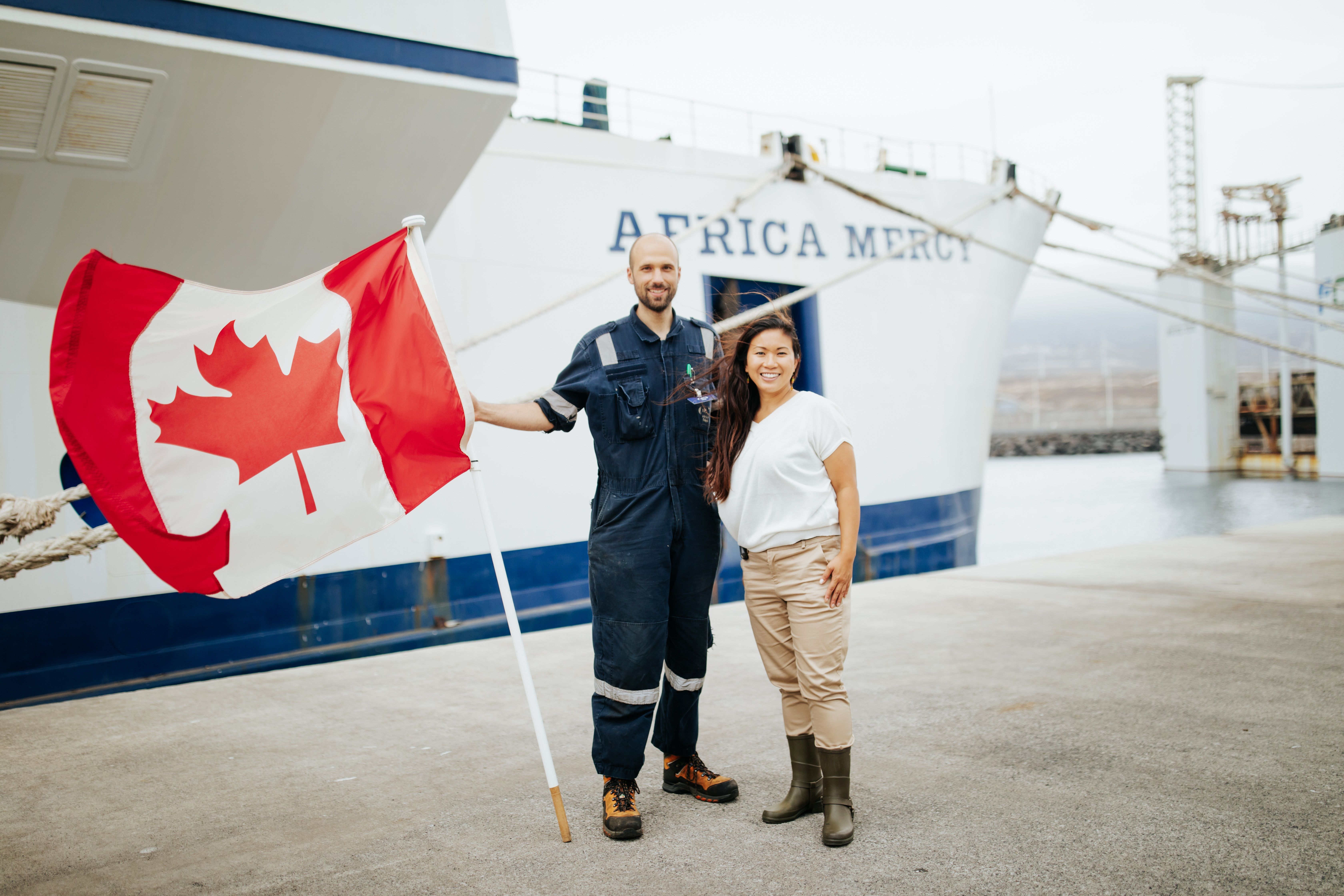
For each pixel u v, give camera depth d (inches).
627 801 99.8
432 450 102.3
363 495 102.6
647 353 103.6
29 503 142.3
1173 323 1547.7
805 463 96.0
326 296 106.5
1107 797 104.1
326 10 154.6
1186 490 1242.6
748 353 97.7
